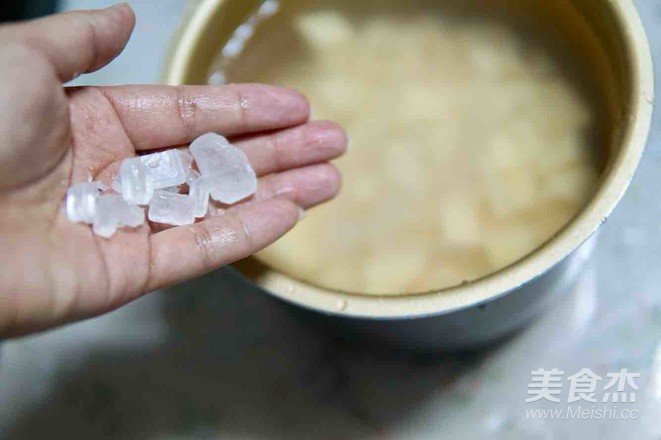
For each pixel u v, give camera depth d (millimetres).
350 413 408
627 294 413
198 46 382
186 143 380
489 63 411
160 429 412
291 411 411
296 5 422
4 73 304
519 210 383
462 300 319
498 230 381
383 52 421
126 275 329
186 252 337
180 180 361
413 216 389
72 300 317
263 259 376
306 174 390
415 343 379
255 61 422
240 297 430
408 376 411
